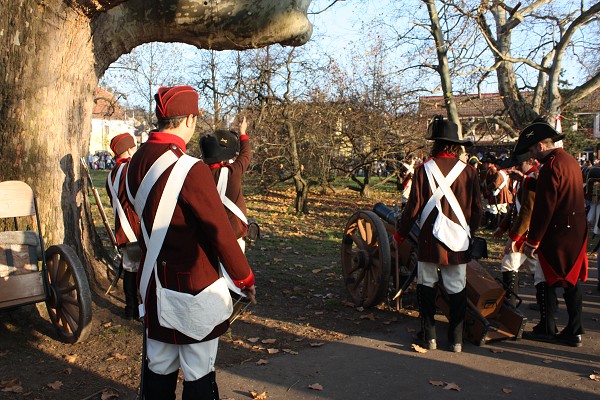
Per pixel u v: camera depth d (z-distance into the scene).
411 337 4.66
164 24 5.14
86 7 4.45
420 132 17.34
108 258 5.60
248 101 15.48
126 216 4.41
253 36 5.26
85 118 5.18
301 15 5.36
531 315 5.43
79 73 4.89
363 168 19.30
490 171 11.88
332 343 4.49
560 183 4.27
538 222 4.33
